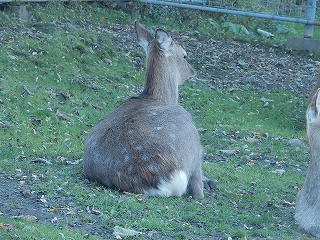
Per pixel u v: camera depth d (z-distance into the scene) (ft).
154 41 64.80
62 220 46.60
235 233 47.50
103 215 48.34
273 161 80.33
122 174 53.78
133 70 109.60
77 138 76.23
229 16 150.30
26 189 52.80
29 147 69.87
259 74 118.83
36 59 98.12
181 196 55.42
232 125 94.38
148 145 53.57
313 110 47.98
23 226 43.62
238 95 107.86
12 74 91.09
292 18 135.95
